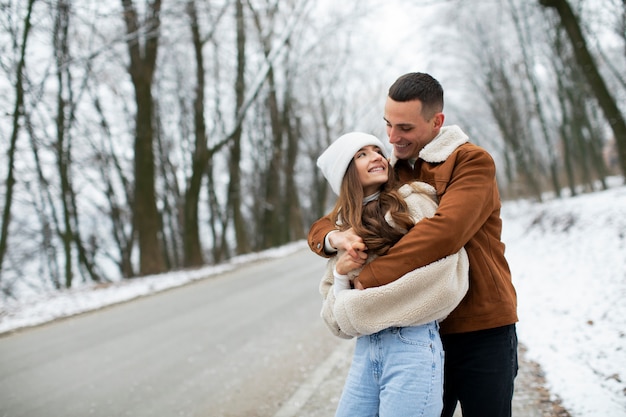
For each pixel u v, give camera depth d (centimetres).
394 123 198
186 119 2611
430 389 174
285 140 3030
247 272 1381
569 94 2420
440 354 181
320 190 3344
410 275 171
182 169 2744
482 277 188
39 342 716
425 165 201
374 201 193
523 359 434
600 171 2461
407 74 201
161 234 2700
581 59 1045
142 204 1596
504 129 2720
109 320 831
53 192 2172
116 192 2602
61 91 1673
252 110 3006
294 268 1384
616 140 1039
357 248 178
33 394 483
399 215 182
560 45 1984
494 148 3891
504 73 2727
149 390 466
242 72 2167
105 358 592
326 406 381
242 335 647
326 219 217
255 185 3117
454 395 205
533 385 370
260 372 490
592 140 2502
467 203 174
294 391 427
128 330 738
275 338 619
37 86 1209
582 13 1597
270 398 417
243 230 2278
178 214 2675
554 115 2655
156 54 1633
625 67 2236
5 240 1309
